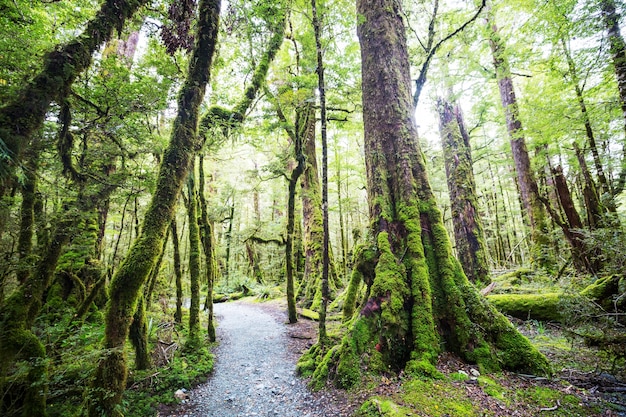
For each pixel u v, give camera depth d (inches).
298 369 226.7
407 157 236.1
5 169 112.2
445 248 213.6
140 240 146.8
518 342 179.2
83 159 212.7
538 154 468.1
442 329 194.9
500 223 893.8
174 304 494.0
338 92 414.3
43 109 126.2
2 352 121.4
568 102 355.3
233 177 935.7
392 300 194.1
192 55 178.4
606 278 237.8
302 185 587.8
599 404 134.0
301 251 683.4
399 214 225.3
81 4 238.1
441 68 445.7
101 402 128.1
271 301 617.3
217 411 176.9
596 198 339.0
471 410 133.6
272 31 350.6
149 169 257.4
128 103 198.1
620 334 161.8
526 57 381.1
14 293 143.2
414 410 134.6
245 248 994.1
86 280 293.7
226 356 277.7
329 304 468.4
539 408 133.8
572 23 296.0
